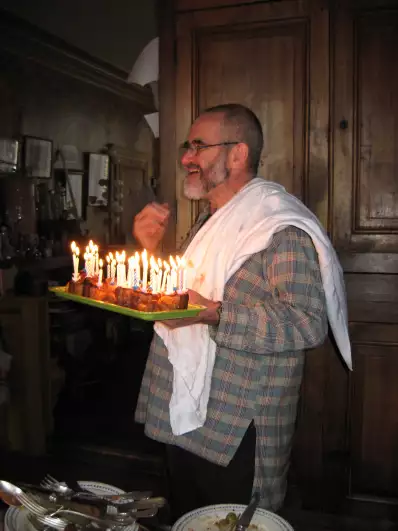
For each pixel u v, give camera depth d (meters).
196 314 1.12
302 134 1.96
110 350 2.62
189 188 1.45
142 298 1.09
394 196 1.91
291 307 1.24
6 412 2.55
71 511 0.77
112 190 2.50
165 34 2.07
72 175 2.55
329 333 1.92
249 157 1.42
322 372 2.02
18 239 2.57
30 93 2.54
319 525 1.01
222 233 1.36
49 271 2.59
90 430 2.51
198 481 1.41
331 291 1.32
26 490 0.83
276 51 1.96
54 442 2.49
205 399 1.31
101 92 2.40
